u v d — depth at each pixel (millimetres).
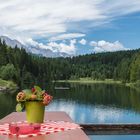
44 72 127625
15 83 92875
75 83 139875
